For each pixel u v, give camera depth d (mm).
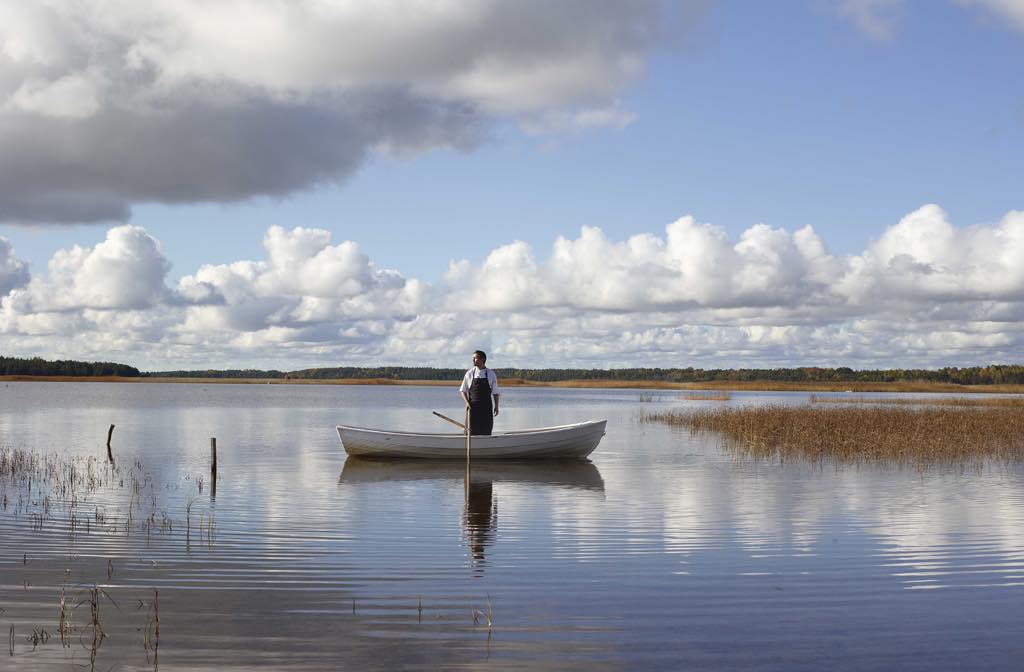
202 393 106250
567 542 10008
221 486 15102
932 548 9719
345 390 142000
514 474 17141
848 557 9219
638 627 6648
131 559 8945
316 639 6262
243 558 9023
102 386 156000
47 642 6133
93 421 37469
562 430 19469
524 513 12172
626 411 49312
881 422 25500
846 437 22359
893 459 19578
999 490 14516
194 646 6074
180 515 11930
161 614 6883
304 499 13539
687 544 9914
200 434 28969
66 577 8133
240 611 6984
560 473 17234
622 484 15500
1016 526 11094
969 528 10953
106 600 7301
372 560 8961
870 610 7176
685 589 7824
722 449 22703
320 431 30797
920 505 12898
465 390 19500
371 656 5906
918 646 6234
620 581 8094
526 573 8391
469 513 12156
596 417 41844
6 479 15891
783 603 7371
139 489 14656
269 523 11258
